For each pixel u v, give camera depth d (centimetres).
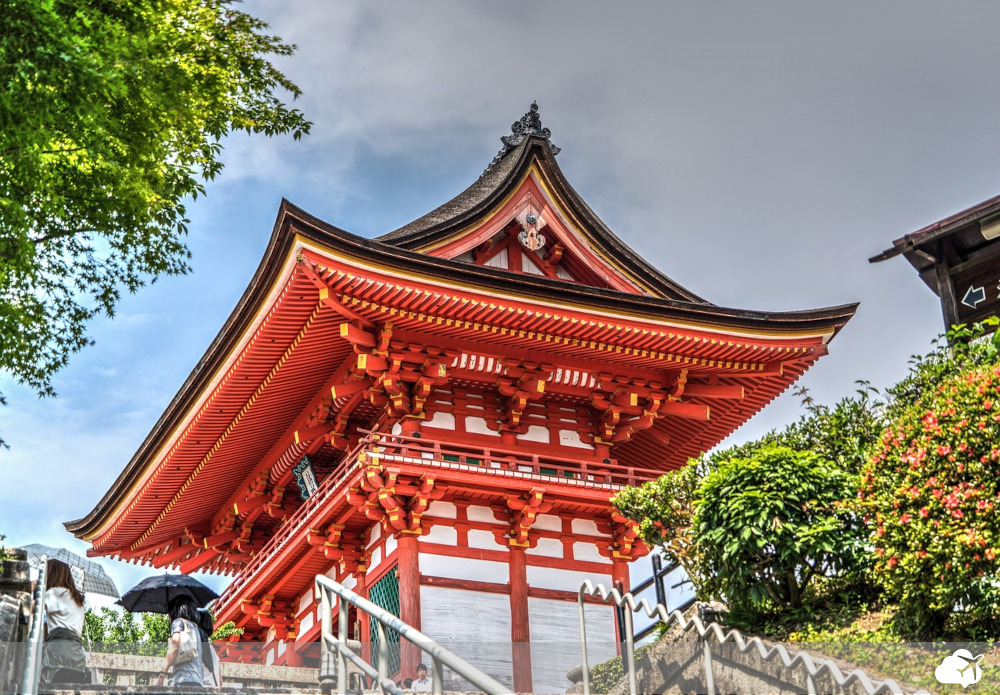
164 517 3956
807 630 1870
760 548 1903
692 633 1795
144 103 1803
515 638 2969
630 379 3275
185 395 3316
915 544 1709
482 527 3075
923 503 1714
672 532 2150
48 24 1541
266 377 3192
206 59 1861
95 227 1961
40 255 2014
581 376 3241
